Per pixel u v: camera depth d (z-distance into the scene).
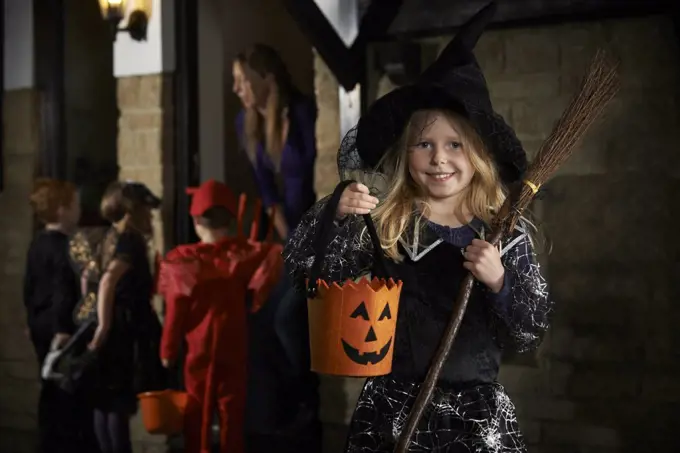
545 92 3.34
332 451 3.73
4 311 4.39
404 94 2.15
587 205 3.31
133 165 4.20
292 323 3.80
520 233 2.04
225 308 3.59
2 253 4.41
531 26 3.35
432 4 3.37
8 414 4.40
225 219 3.72
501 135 2.12
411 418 1.88
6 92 4.40
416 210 2.10
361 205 1.96
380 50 3.49
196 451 3.61
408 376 2.01
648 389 3.25
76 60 4.35
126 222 3.81
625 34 3.24
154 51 4.14
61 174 4.36
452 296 2.02
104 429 3.85
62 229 3.97
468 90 2.06
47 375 3.86
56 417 4.10
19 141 4.37
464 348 2.00
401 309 2.03
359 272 2.11
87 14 4.30
